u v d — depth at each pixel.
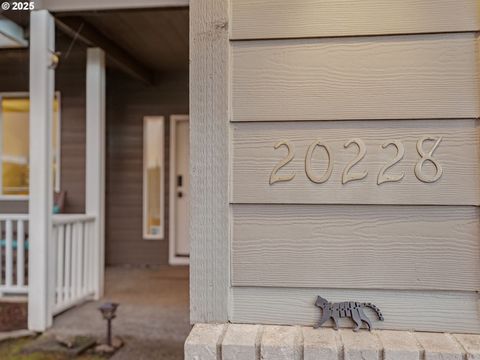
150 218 5.70
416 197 0.88
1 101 5.32
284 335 0.85
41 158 3.01
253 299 0.91
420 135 0.89
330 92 0.91
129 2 2.90
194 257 0.92
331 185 0.90
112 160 5.64
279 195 0.91
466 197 0.87
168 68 5.42
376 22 0.90
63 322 3.19
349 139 0.90
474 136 0.88
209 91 0.93
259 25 0.93
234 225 0.92
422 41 0.90
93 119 3.97
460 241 0.87
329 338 0.84
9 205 5.19
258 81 0.92
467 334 0.86
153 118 5.64
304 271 0.90
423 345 0.81
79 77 5.38
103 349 2.65
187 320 3.25
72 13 3.03
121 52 4.50
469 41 0.89
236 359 0.82
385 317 0.88
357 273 0.89
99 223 3.97
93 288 3.89
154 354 2.60
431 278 0.87
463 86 0.88
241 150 0.92
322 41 0.92
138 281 4.68
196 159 0.93
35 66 3.01
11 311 3.49
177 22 3.74
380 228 0.89
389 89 0.90
